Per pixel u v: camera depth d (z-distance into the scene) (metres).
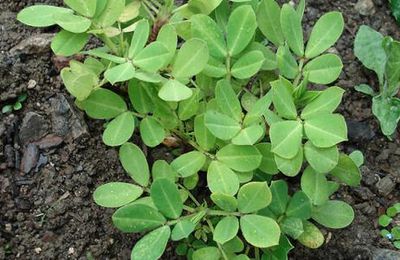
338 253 0.60
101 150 0.60
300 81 0.56
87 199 0.59
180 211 0.50
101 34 0.53
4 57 0.62
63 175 0.59
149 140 0.54
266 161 0.54
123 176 0.60
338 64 0.54
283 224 0.53
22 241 0.57
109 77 0.50
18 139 0.60
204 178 0.60
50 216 0.58
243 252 0.58
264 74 0.59
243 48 0.54
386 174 0.64
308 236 0.55
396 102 0.64
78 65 0.54
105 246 0.58
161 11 0.57
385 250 0.59
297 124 0.50
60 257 0.57
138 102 0.55
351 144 0.65
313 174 0.53
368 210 0.62
